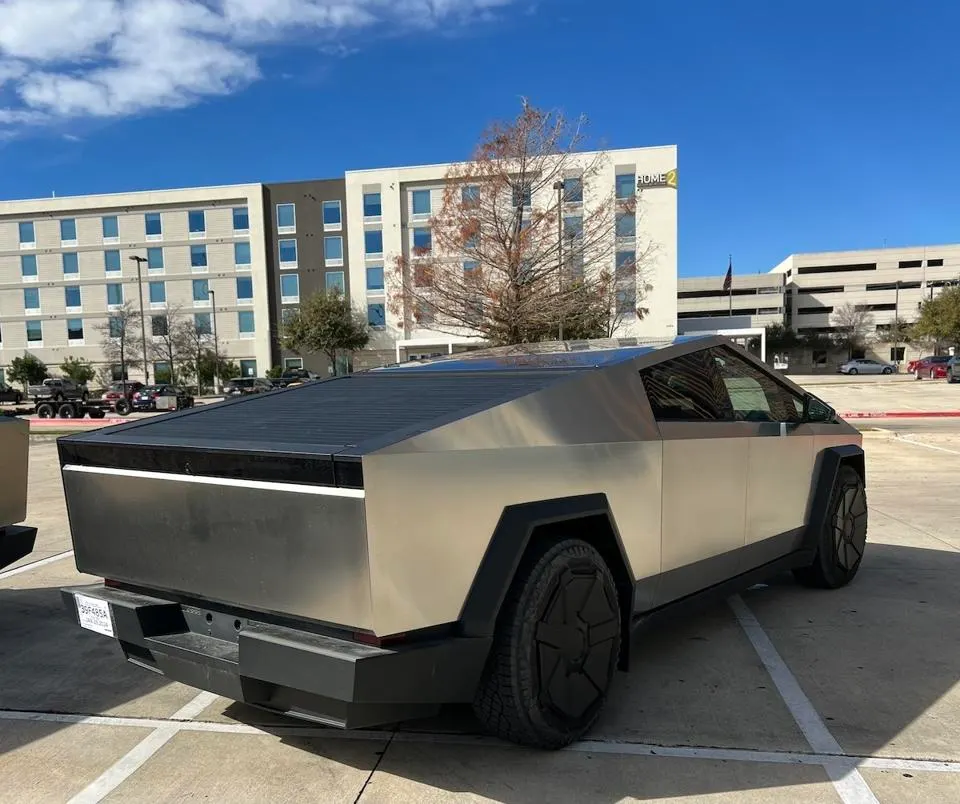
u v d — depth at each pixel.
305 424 2.74
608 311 19.73
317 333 50.59
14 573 5.84
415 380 3.36
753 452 3.85
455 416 2.51
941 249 85.94
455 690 2.40
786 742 2.82
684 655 3.74
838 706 3.13
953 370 35.84
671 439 3.25
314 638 2.30
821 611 4.39
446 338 51.44
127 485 2.78
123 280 58.66
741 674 3.49
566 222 18.47
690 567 3.39
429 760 2.74
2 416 4.27
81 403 31.95
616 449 2.95
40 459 14.50
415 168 52.00
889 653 3.72
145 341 53.41
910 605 4.48
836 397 28.33
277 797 2.51
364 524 2.12
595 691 2.85
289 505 2.29
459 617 2.39
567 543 2.73
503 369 3.26
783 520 4.16
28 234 59.50
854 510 4.92
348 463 2.13
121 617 2.78
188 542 2.60
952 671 3.48
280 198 56.19
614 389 3.07
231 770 2.71
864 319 83.88
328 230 55.66
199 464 2.53
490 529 2.46
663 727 2.96
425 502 2.26
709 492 3.50
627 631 3.03
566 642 2.69
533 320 17.77
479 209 17.73
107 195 58.22
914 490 8.76
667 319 46.47
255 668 2.34
